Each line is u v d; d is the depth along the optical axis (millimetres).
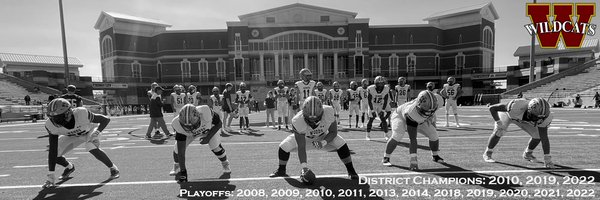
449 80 10625
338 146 4016
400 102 10766
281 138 8477
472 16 45469
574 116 14461
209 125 4172
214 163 5312
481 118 14617
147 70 47156
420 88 47656
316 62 46094
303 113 3592
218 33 46844
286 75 45375
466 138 7684
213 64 46906
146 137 9281
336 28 44719
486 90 46250
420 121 4418
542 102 4297
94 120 4375
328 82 44531
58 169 5145
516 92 32531
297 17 44875
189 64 46719
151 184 4070
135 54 46000
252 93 44156
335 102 11930
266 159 5594
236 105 10789
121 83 43469
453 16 46844
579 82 28906
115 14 45469
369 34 47188
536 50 47969
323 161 5203
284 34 44500
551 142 6750
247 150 6578
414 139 4531
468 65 45938
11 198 3605
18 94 28656
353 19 44094
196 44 46750
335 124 3975
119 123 16484
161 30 46281
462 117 15398
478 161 5027
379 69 47344
